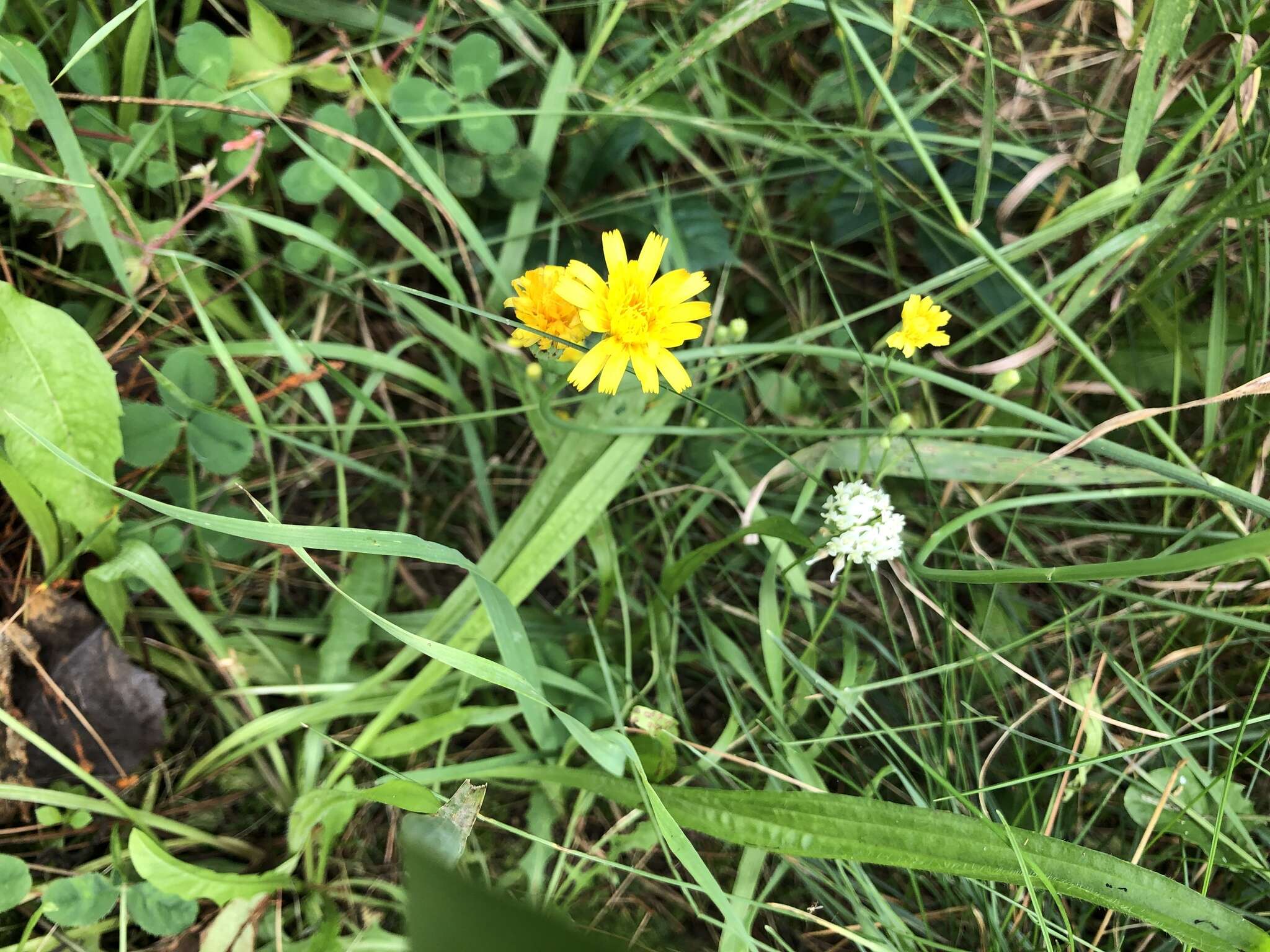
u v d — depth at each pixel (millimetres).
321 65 216
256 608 230
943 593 230
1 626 196
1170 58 182
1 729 195
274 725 205
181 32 203
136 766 204
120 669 203
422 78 225
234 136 218
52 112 176
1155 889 167
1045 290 205
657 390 170
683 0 242
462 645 203
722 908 164
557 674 208
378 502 242
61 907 182
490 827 213
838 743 216
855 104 226
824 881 199
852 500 191
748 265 254
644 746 207
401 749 203
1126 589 225
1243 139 198
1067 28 227
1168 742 186
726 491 237
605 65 240
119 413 191
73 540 201
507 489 247
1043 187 238
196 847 208
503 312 232
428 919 119
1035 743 219
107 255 200
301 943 196
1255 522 216
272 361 232
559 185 247
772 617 211
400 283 244
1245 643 221
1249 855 196
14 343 184
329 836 198
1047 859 170
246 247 223
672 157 249
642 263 172
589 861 207
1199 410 235
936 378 194
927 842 174
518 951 115
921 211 244
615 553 219
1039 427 236
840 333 247
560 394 233
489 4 226
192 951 197
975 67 236
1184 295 238
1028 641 203
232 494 229
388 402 241
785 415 243
